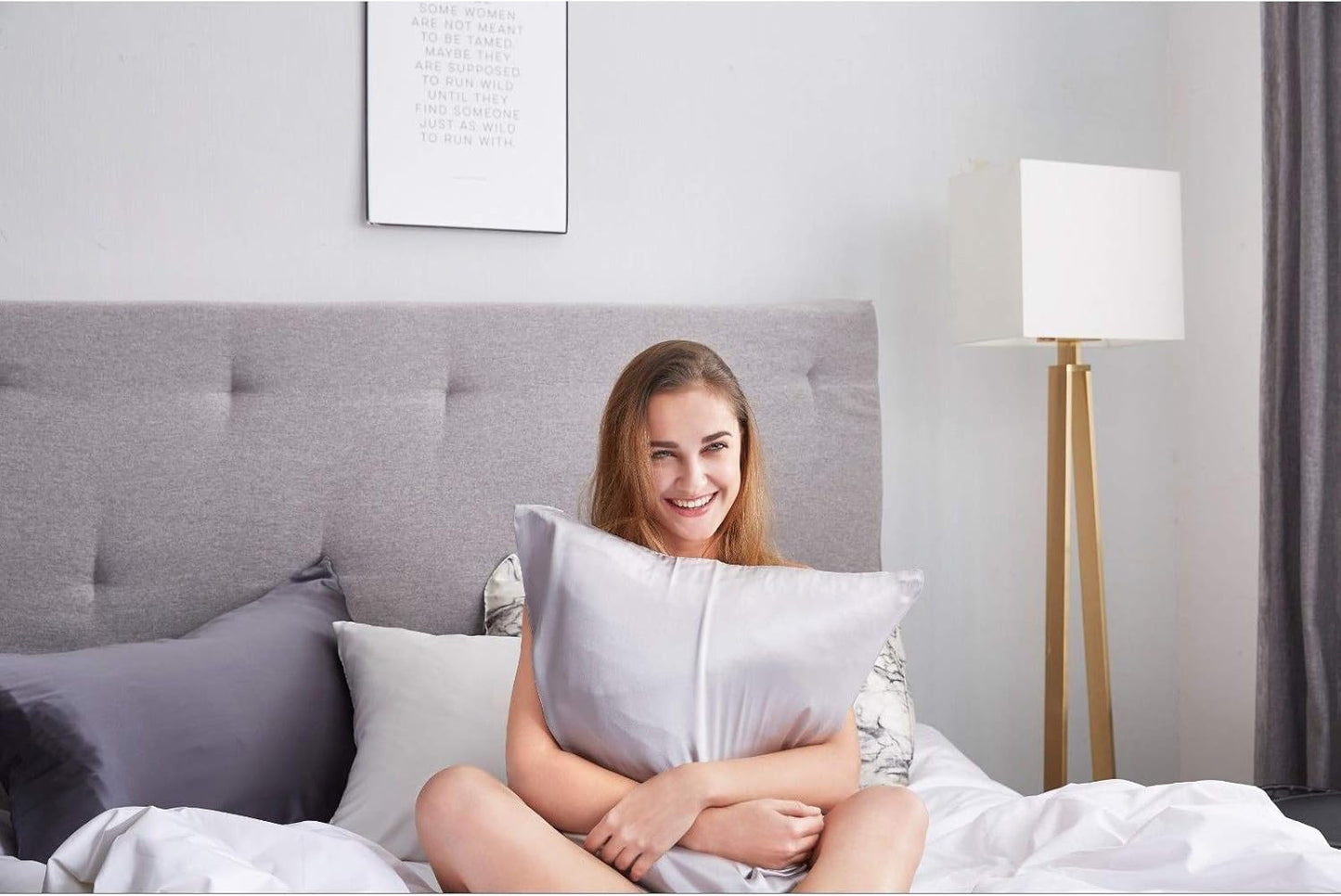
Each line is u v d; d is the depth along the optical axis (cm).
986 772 234
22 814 133
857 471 210
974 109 236
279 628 164
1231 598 230
